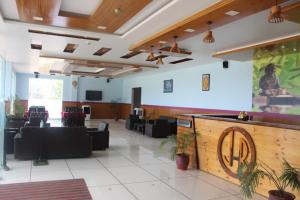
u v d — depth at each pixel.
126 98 17.62
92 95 17.95
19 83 16.27
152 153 7.12
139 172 5.27
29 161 5.82
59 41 6.58
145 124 10.83
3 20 4.91
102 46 7.04
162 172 5.31
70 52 8.21
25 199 3.66
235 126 4.74
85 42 6.61
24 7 4.23
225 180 4.87
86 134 6.41
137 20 4.93
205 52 7.30
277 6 3.18
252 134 4.41
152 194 4.10
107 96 18.39
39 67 12.41
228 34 5.42
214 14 3.83
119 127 13.39
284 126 3.89
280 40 5.51
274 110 6.73
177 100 11.41
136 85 15.98
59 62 10.25
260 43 5.95
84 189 4.18
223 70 8.71
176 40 5.39
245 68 7.83
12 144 6.38
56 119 16.23
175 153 5.74
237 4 3.45
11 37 6.23
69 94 17.47
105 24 5.08
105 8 4.25
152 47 6.14
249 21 4.61
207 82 9.45
